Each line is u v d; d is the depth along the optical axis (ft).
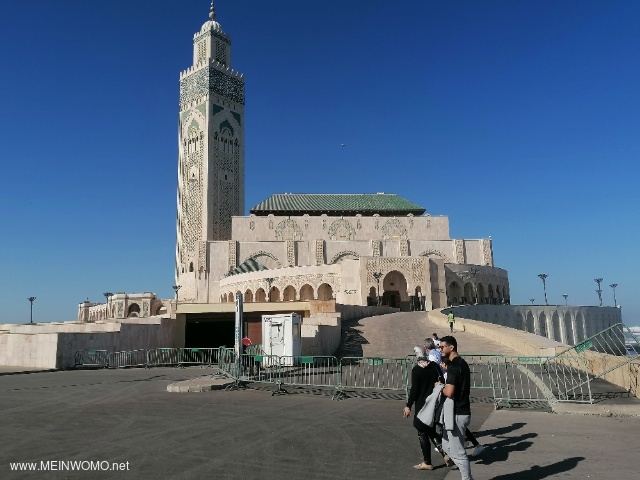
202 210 380.17
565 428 35.58
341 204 374.02
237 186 402.52
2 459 28.19
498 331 104.06
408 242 336.49
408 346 108.47
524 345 87.76
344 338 118.21
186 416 41.60
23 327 140.15
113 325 116.37
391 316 161.07
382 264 258.37
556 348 78.38
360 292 254.27
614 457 27.43
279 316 82.89
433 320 144.66
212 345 159.63
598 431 34.37
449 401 23.82
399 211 368.48
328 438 33.45
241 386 61.46
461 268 280.31
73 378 76.54
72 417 41.32
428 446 26.23
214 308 142.41
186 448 30.68
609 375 56.24
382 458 28.50
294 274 277.85
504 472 25.34
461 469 23.02
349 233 351.67
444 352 26.08
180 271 383.04
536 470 25.44
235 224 347.97
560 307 288.10
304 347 90.74
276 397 53.36
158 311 346.33
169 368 99.96
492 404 46.96
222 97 407.44
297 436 34.04
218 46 421.59
